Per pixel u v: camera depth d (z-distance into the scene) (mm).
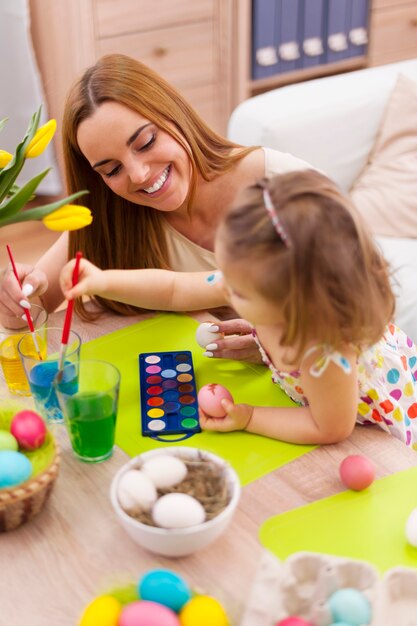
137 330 1301
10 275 1274
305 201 852
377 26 3316
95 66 1287
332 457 1003
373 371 1123
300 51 3230
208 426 1048
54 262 1454
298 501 930
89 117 1244
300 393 1081
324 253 841
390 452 1013
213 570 842
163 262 1481
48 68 2959
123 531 901
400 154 2207
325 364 938
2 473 858
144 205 1407
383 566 842
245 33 3080
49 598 817
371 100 2256
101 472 986
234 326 1242
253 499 934
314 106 2197
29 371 1047
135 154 1271
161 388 1139
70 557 867
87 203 1392
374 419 1104
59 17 2797
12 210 1003
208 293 1283
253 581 825
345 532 885
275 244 854
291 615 778
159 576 771
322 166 2238
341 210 862
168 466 879
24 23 2814
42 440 930
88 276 1209
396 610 774
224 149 1490
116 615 741
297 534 883
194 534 819
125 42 2926
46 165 3062
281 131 2154
